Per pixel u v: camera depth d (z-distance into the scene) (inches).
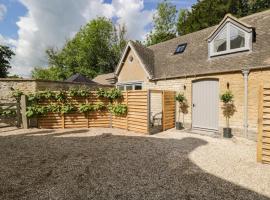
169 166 211.8
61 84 551.5
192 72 435.5
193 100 436.8
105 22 1589.6
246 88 346.0
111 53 1605.6
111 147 284.5
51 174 189.0
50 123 431.8
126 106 420.8
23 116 423.2
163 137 354.0
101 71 1582.2
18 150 265.6
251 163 220.2
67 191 156.8
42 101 430.6
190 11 1216.2
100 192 155.7
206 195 152.7
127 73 605.6
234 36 405.7
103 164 215.9
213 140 331.3
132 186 166.1
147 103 379.9
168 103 439.8
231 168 206.1
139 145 296.8
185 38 588.7
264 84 210.8
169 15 1344.7
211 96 405.4
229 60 397.4
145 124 383.2
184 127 449.7
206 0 1090.7
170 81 478.3
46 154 249.6
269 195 152.9
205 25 1056.8
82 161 224.7
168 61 547.8
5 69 1380.4
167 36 1318.9
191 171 198.7
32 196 148.9
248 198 148.6
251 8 1003.3
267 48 357.4
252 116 341.1
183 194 154.0
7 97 469.7
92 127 453.7
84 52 1568.7
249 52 378.6
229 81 372.8
